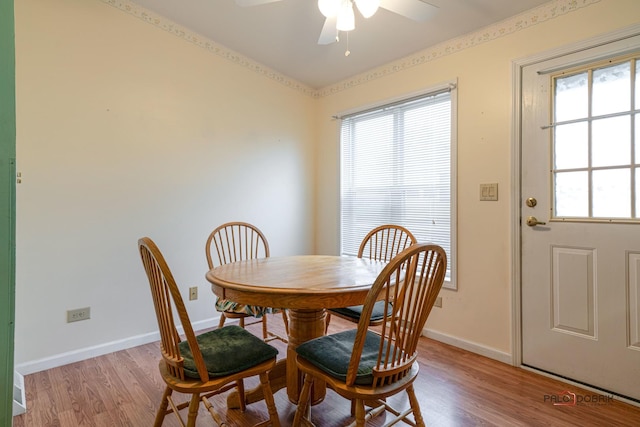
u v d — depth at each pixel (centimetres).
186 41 276
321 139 369
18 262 207
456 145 253
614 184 187
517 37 221
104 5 237
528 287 217
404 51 280
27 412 170
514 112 222
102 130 237
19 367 207
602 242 190
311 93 370
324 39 210
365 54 290
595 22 190
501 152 229
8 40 68
